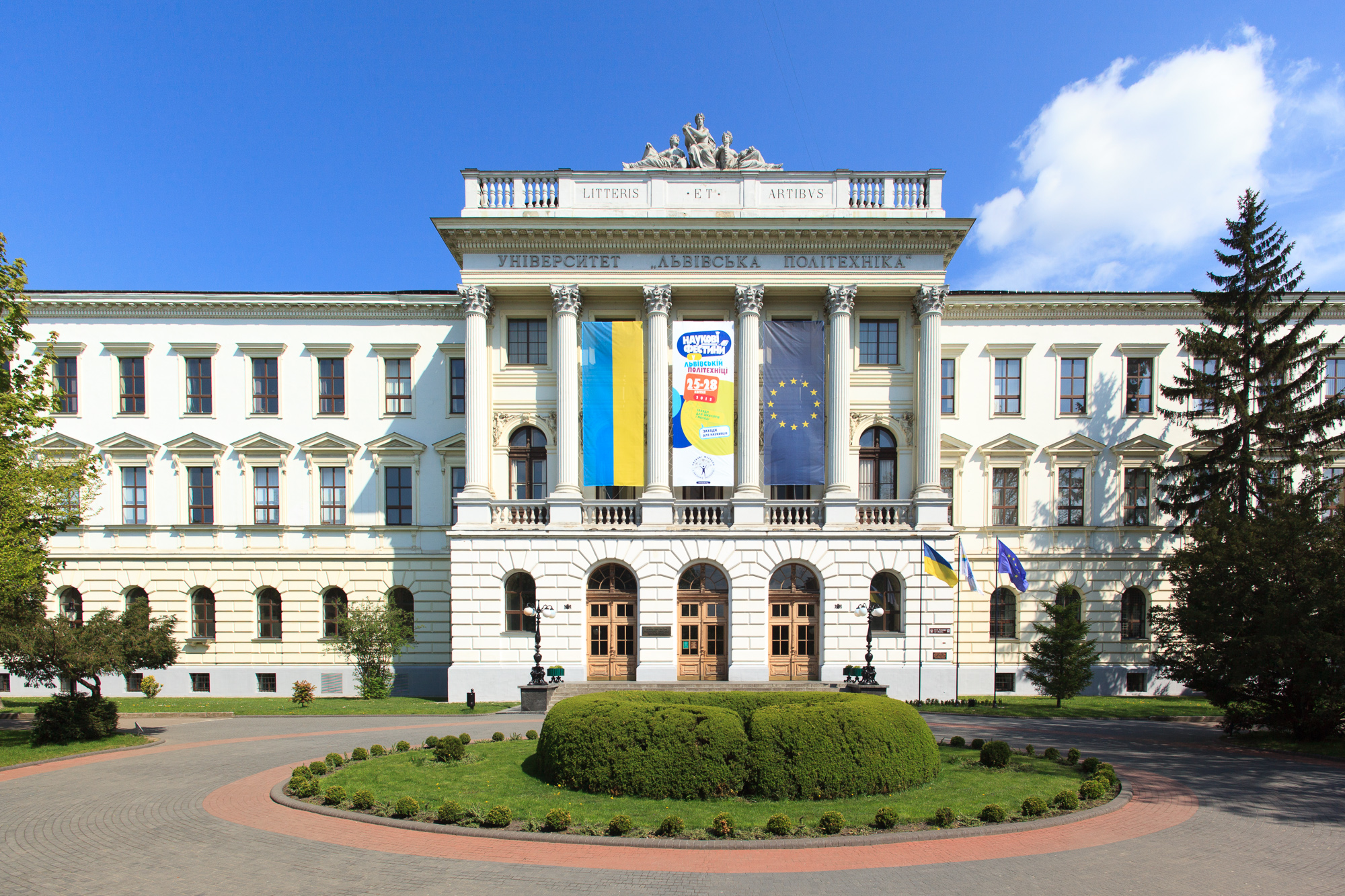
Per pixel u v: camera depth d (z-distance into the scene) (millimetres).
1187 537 38250
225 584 38625
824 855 13031
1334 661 22781
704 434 34812
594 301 37000
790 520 35219
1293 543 24406
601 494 36312
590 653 34531
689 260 35781
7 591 23531
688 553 34094
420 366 39562
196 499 39312
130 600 38688
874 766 16281
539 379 36781
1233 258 35781
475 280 35500
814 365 35562
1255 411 37656
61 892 11602
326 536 38906
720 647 34500
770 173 36000
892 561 34062
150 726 28047
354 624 36250
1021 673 38312
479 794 16234
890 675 33625
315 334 39688
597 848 13344
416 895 11344
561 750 17000
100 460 37719
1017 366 40031
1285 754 22719
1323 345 38656
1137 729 27766
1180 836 14227
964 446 39219
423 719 28656
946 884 11828
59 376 39312
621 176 36125
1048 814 15102
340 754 21406
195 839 13961
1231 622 24734
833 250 35625
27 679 27328
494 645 34062
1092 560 38875
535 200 36219
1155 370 39969
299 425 39406
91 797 17031
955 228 34750
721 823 13742
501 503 35188
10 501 23203
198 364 39656
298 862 12711
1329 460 35469
